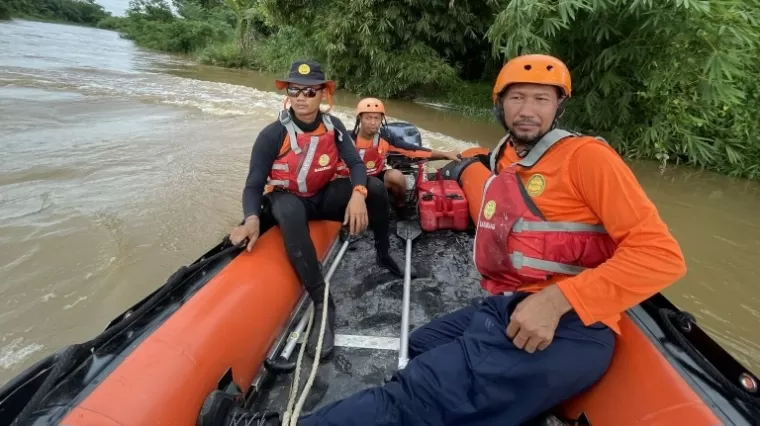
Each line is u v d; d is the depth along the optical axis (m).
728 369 1.23
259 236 2.08
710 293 3.09
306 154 2.06
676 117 6.05
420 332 1.67
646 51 5.90
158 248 3.54
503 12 6.24
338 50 11.53
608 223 1.17
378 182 2.28
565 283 1.17
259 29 18.95
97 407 1.15
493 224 1.38
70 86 9.59
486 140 7.12
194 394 1.35
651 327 1.42
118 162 5.25
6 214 3.88
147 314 1.51
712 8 5.16
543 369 1.20
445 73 10.79
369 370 1.83
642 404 1.19
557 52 6.62
